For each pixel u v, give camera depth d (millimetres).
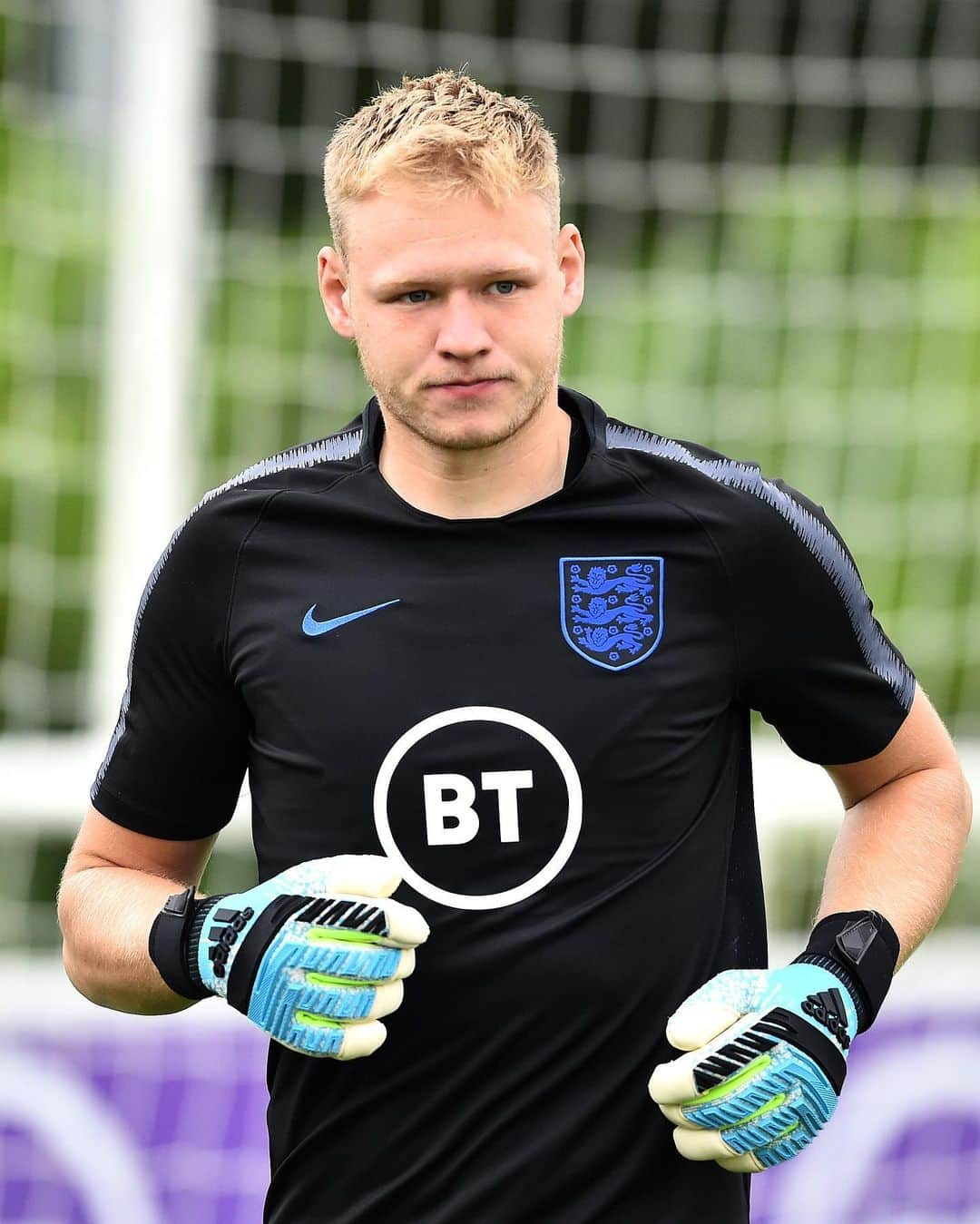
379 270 6832
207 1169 14195
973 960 15156
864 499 26344
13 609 23172
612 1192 6918
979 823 16719
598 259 27156
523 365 6855
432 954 6973
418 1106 7004
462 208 6723
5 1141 13875
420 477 7297
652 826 7051
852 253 27188
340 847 7078
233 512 7457
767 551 7250
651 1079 6793
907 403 26719
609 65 25891
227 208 24734
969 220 27016
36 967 14164
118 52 17000
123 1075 14133
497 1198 6898
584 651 7117
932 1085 14875
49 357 23516
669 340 27047
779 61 26109
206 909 7145
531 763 7000
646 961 6980
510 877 6980
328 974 6594
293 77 23859
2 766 15188
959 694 25219
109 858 7867
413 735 7043
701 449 7500
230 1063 14328
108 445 16203
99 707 15695
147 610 7551
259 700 7297
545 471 7340
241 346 24594
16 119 23562
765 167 27188
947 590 25656
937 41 25562
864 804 7848
